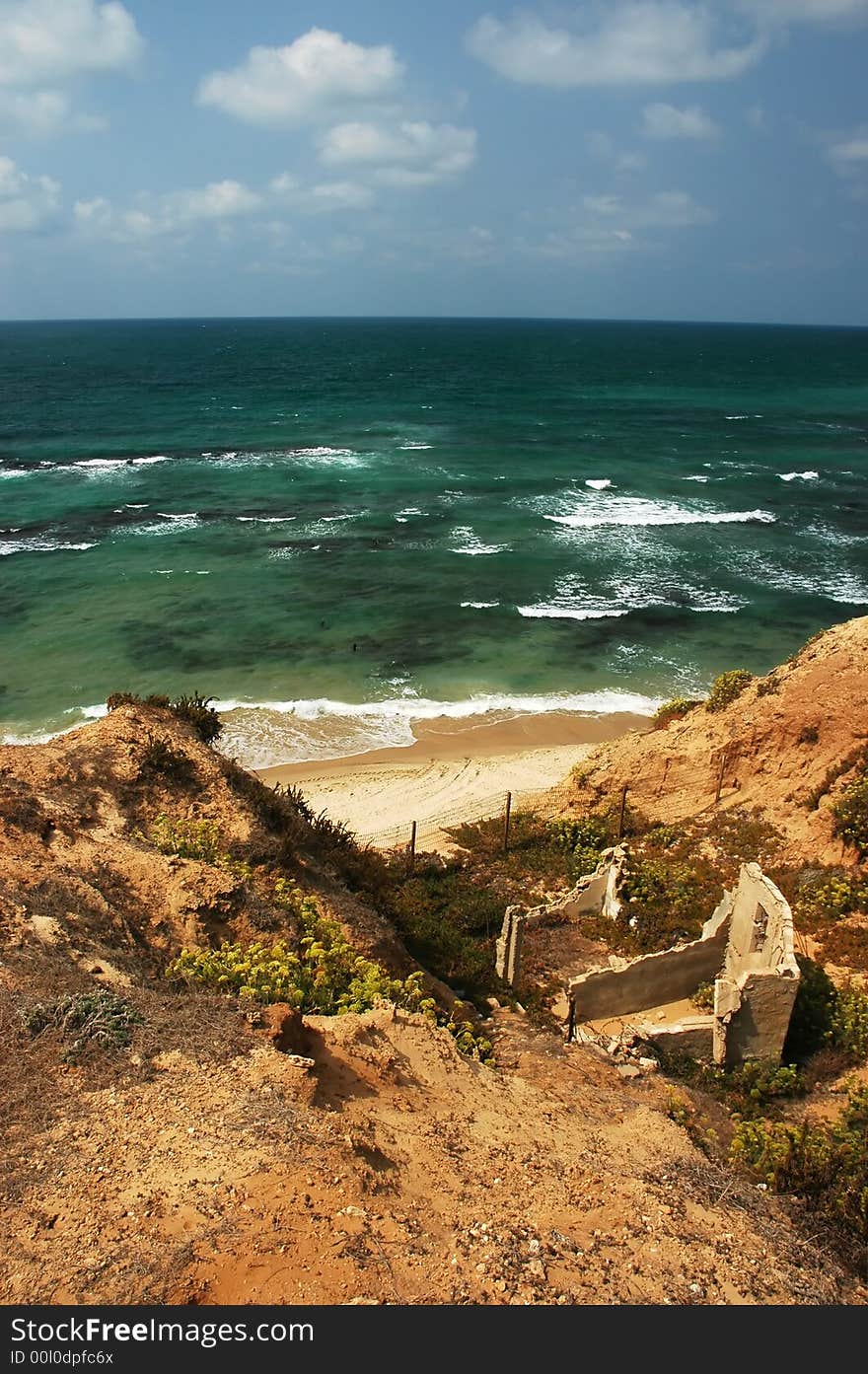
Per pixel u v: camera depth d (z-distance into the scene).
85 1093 7.27
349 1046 9.26
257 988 9.89
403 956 14.34
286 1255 5.80
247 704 33.41
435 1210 6.95
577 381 148.62
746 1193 9.09
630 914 17.97
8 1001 8.27
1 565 46.81
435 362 185.62
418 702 34.06
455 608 43.28
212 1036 8.20
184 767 16.02
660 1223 7.71
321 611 42.47
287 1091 7.57
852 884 17.17
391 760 29.78
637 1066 12.95
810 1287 7.28
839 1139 11.35
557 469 72.94
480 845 22.89
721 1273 7.12
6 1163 6.46
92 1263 5.62
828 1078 12.84
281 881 13.42
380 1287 5.74
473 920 18.47
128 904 11.89
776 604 44.56
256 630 40.06
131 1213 6.04
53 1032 7.88
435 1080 9.61
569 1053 12.95
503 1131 8.92
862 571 49.44
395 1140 7.82
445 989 14.77
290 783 27.98
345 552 50.56
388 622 41.41
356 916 14.00
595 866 20.72
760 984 12.83
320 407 106.50
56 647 37.59
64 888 11.42
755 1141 10.95
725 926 15.35
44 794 14.28
